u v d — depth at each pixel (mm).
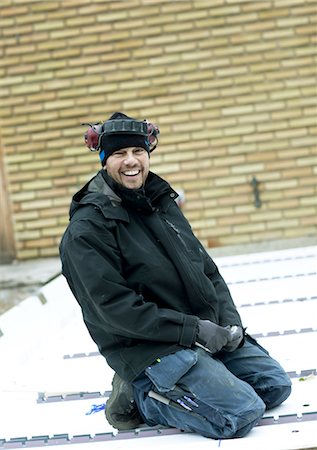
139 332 3545
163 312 3588
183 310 3766
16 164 10703
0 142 10711
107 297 3531
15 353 5590
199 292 3781
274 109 10461
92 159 10625
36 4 10531
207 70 10492
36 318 6473
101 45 10547
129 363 3619
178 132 10555
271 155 10500
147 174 3887
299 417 3871
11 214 10734
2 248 10773
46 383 4914
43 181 10688
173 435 3812
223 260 8734
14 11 10547
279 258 8523
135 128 3736
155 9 10453
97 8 10492
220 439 3645
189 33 10461
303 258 8398
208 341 3641
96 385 4781
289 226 10508
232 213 10570
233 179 10531
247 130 10492
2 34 10594
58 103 10625
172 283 3746
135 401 3842
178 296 3773
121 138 3719
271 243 10430
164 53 10508
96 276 3531
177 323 3600
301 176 10484
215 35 10453
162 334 3574
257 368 3955
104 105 10617
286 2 10367
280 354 5027
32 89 10625
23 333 6094
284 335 5488
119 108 10594
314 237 10477
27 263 10711
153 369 3596
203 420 3643
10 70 10641
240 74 10461
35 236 10727
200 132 10539
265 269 7973
